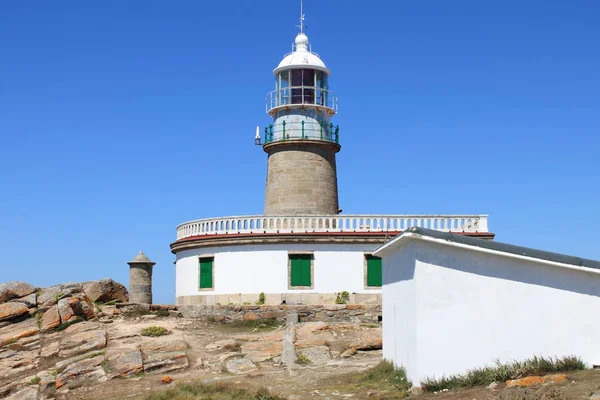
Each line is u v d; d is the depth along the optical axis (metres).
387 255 25.09
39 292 40.59
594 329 19.77
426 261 19.91
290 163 47.19
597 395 15.28
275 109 48.25
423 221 40.94
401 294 22.36
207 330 37.12
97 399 26.03
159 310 42.72
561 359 19.50
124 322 38.62
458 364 19.59
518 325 19.75
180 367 29.64
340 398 21.16
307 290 40.22
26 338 35.25
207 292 41.84
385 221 40.94
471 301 19.80
